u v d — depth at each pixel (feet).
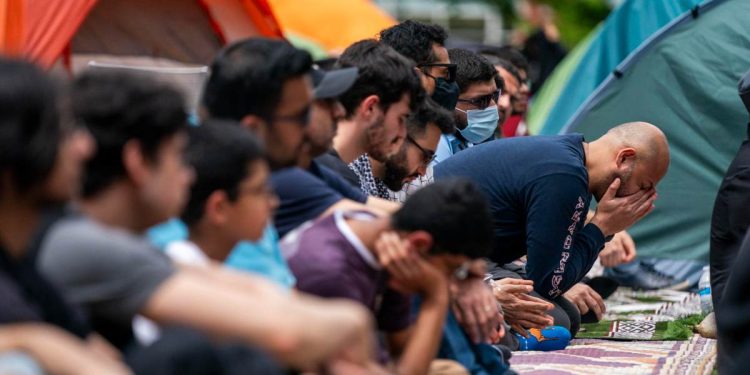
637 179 40.47
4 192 18.29
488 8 161.68
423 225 24.70
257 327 19.04
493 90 46.01
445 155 44.62
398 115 32.22
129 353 19.16
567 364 38.04
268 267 24.66
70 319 18.78
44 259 18.93
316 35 90.48
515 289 38.06
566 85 68.23
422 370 25.04
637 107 58.54
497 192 40.19
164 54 60.18
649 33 65.26
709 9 58.03
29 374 16.90
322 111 28.09
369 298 25.36
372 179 35.76
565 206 39.24
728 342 30.01
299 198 27.25
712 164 57.36
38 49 54.60
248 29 63.10
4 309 17.53
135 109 20.01
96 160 20.07
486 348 29.73
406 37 41.01
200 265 21.12
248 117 25.91
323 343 19.70
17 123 17.92
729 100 57.00
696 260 57.06
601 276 52.85
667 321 47.78
